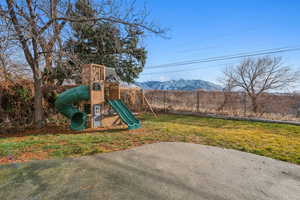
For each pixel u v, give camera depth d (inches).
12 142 172.6
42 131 234.1
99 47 406.0
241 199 81.6
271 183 97.3
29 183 93.4
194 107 450.3
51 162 121.3
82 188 88.9
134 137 195.0
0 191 85.6
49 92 290.4
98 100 266.1
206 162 125.6
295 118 313.1
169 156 135.8
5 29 187.9
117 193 84.7
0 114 240.2
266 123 306.7
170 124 288.4
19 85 259.3
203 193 86.0
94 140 180.4
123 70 509.4
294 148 160.4
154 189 88.7
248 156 138.8
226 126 277.1
